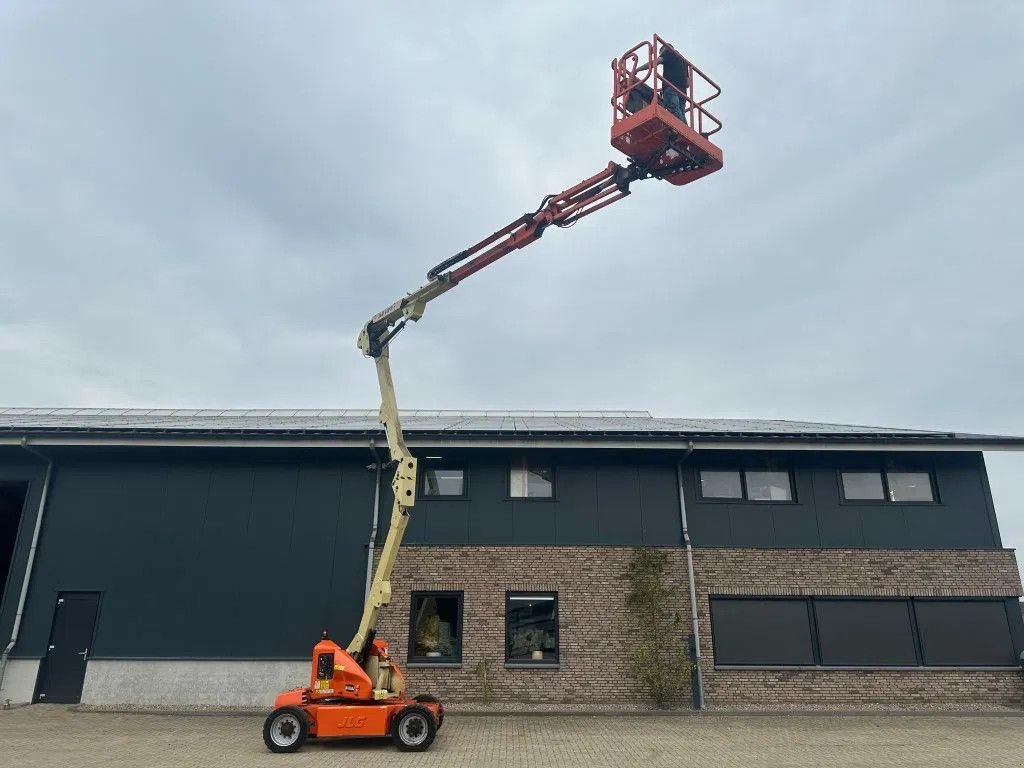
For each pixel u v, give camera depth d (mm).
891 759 9547
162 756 9625
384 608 14297
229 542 14898
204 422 18062
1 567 17844
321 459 15438
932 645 14414
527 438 14930
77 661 14312
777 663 14211
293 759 9406
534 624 14422
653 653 14109
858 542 14992
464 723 12312
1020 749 10258
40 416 19359
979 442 15023
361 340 12109
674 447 14984
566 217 10031
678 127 8539
